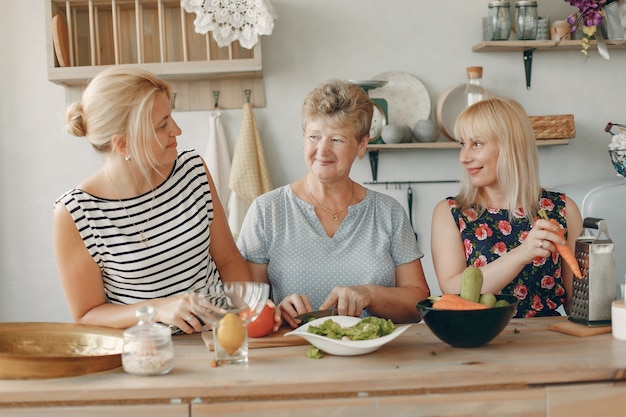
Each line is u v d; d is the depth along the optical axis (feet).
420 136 11.26
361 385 4.59
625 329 5.48
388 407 4.62
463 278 5.51
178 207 6.38
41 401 4.56
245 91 11.65
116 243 6.14
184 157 6.59
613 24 11.16
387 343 5.62
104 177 6.14
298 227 7.07
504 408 4.68
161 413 4.58
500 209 7.61
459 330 5.17
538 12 11.87
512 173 7.43
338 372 4.77
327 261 7.00
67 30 10.99
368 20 11.70
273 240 7.06
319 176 6.72
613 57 12.05
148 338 4.82
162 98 5.91
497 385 4.67
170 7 11.31
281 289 7.01
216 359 5.09
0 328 5.55
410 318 6.86
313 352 5.20
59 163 11.61
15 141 11.58
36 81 11.53
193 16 11.37
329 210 7.11
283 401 4.59
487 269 6.76
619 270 10.09
